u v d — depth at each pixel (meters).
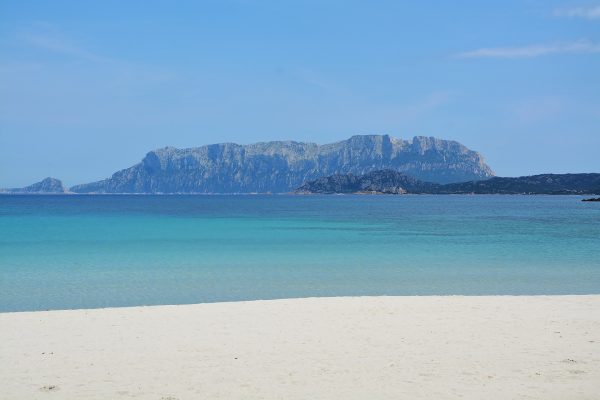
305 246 43.94
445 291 24.77
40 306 21.36
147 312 18.67
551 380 11.70
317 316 18.00
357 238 52.34
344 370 12.45
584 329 16.20
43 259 34.72
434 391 11.06
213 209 138.00
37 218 85.81
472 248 42.88
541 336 15.40
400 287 25.77
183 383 11.65
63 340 15.10
